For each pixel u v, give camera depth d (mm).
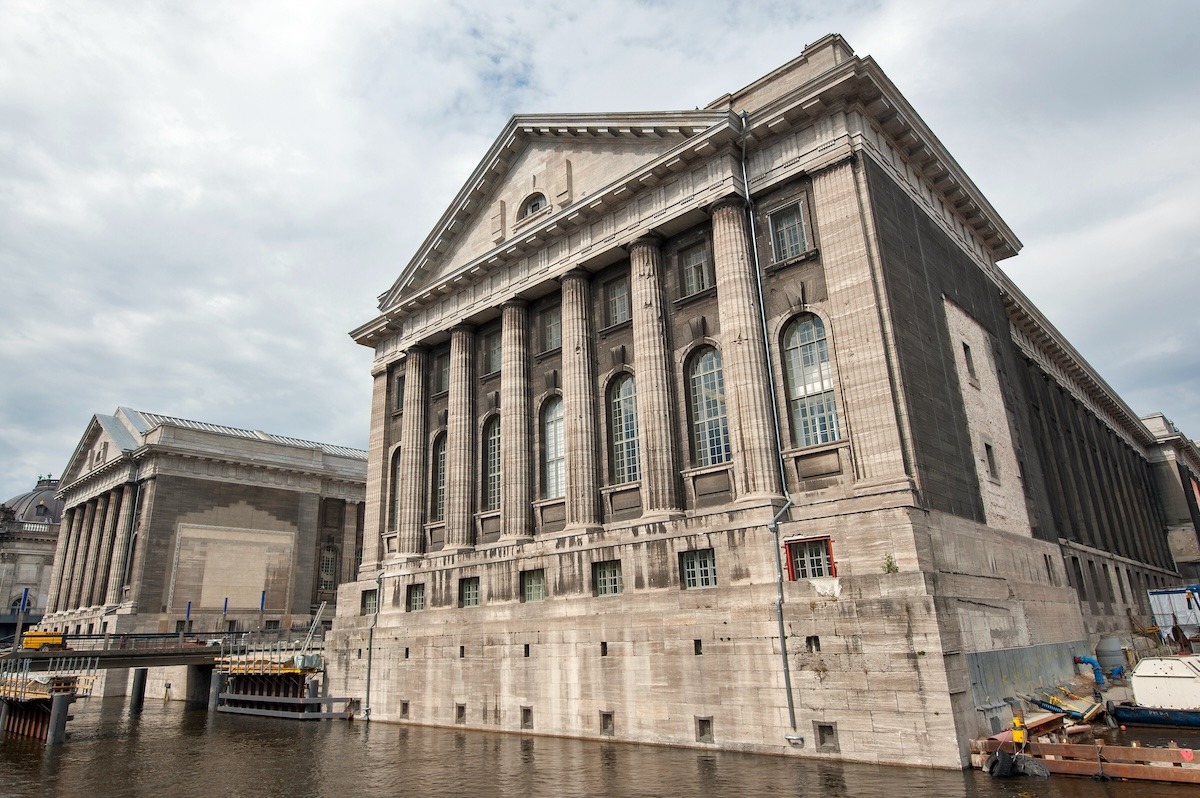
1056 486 44125
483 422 40188
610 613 29922
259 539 75562
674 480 30328
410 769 24500
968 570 26328
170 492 71375
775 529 26375
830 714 23359
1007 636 27109
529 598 34250
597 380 34594
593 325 35438
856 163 27906
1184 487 83438
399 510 42500
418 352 44531
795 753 23750
